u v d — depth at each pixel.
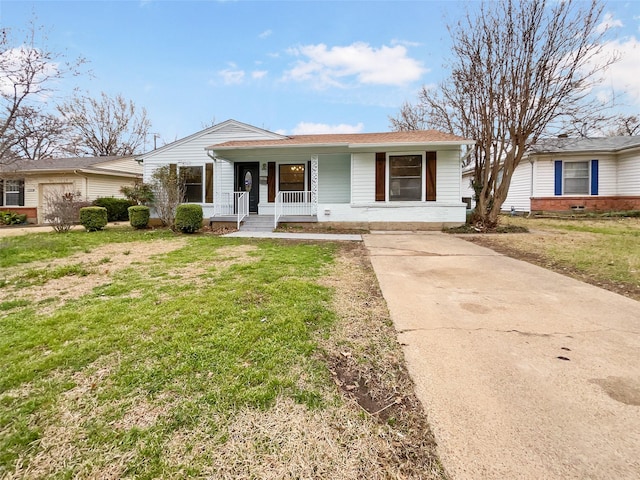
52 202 10.91
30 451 1.50
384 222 10.63
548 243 7.10
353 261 5.59
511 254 6.18
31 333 2.68
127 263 5.50
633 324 2.82
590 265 4.96
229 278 4.34
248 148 10.76
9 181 15.89
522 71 9.28
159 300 3.48
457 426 1.62
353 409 1.76
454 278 4.46
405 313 3.14
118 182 17.25
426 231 10.05
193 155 12.36
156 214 12.45
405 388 1.95
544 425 1.60
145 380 2.01
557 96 9.11
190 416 1.70
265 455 1.46
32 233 10.07
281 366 2.16
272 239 8.52
